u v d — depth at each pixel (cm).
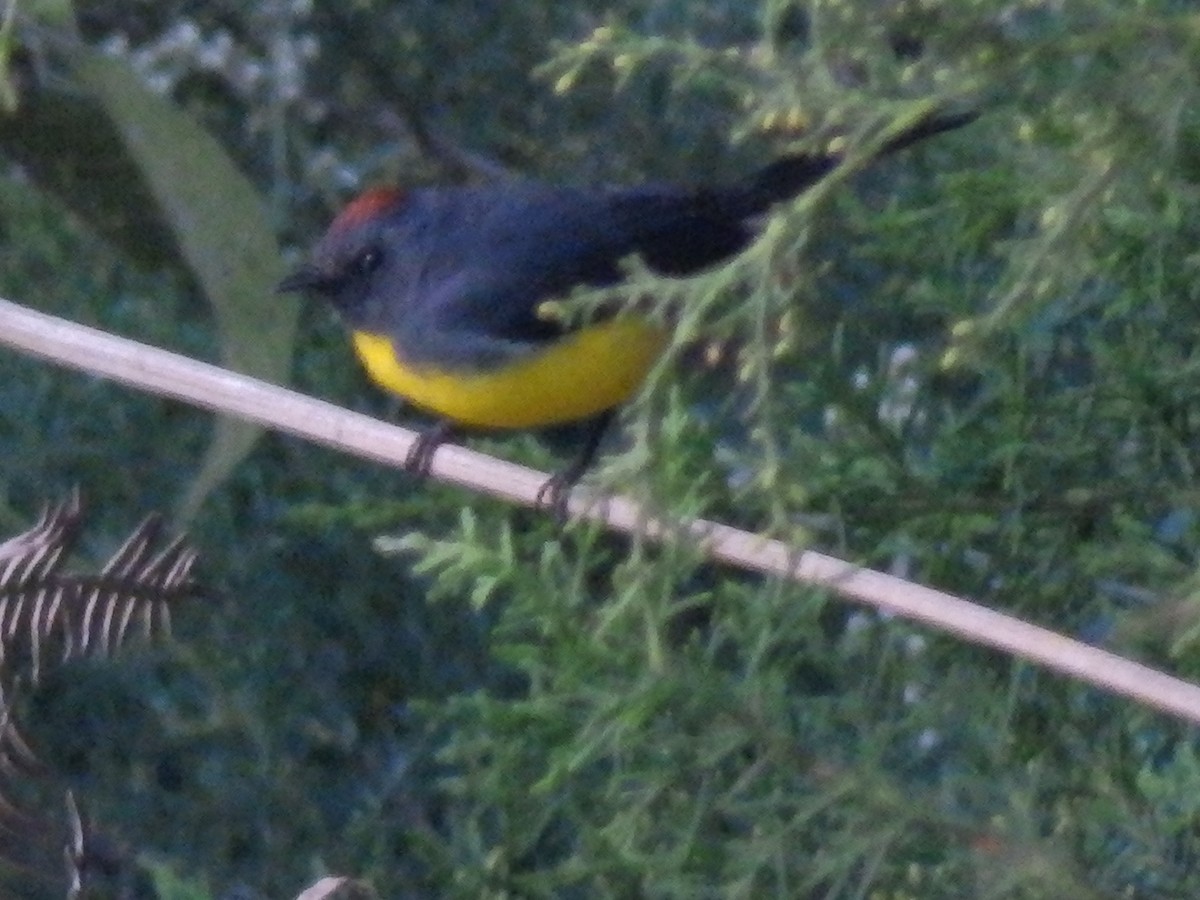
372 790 988
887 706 641
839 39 415
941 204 630
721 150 1072
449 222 770
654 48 435
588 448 750
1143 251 591
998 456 625
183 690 1012
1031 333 638
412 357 756
